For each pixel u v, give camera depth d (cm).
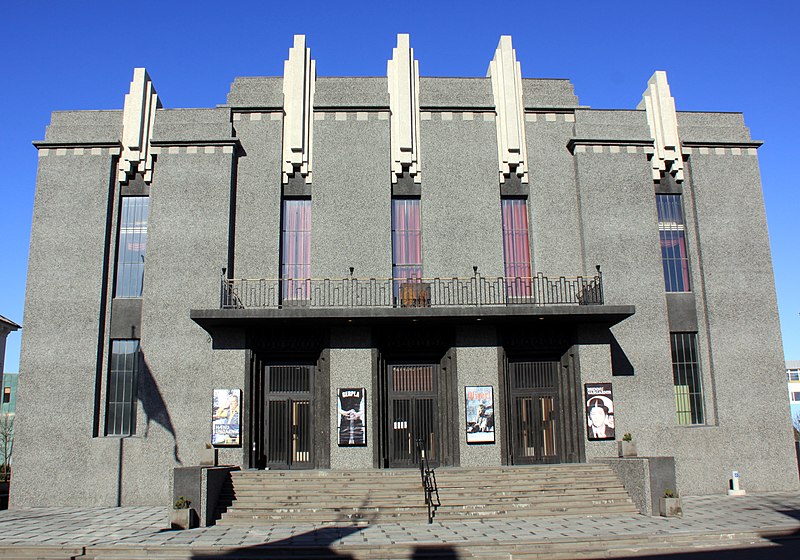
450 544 1373
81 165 2330
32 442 2139
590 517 1719
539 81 2444
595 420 2116
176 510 1627
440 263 2266
